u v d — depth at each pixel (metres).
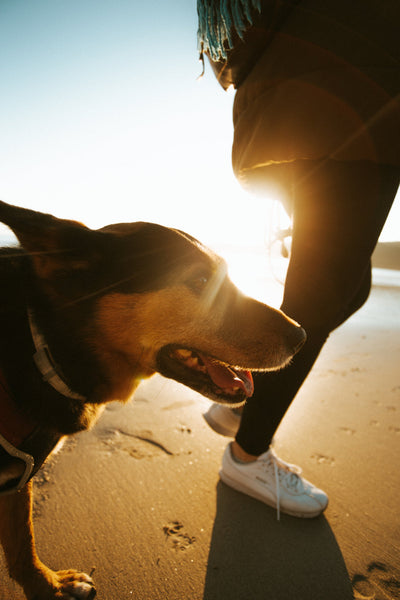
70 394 0.61
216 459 0.98
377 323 2.85
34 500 0.79
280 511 0.81
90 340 0.64
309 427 1.16
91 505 0.78
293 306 0.76
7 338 0.56
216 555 0.69
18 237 0.59
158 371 0.70
